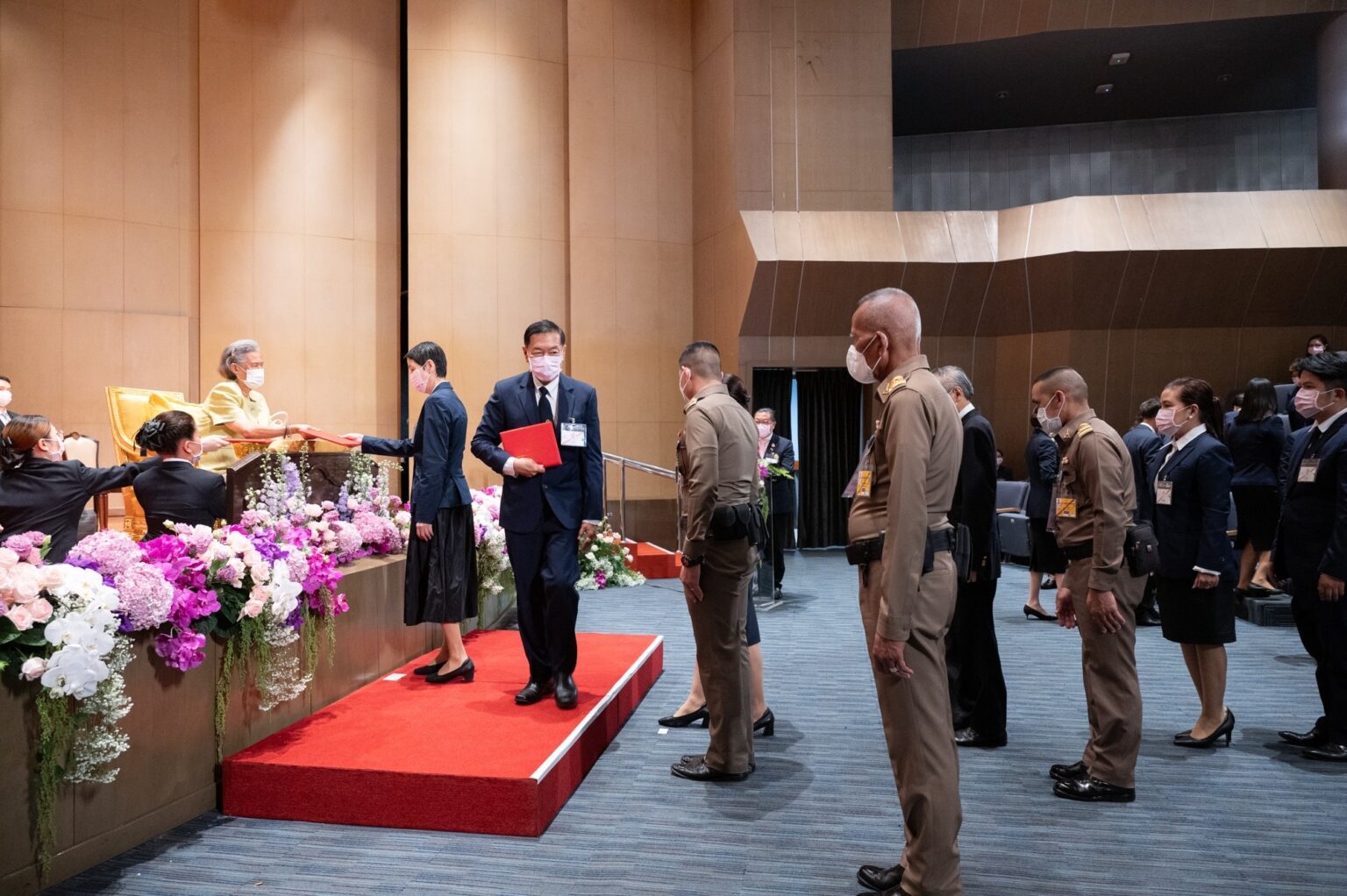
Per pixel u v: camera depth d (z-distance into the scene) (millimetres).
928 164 12609
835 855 2576
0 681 2184
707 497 2990
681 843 2654
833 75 9617
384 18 9719
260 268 9117
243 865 2475
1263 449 6203
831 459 10719
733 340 9695
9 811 2209
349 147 9477
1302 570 3580
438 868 2467
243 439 4328
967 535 2246
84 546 2605
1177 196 9297
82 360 8312
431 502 3715
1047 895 2336
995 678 3582
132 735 2578
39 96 8141
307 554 3295
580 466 3555
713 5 9961
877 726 3854
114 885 2350
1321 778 3229
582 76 10078
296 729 3184
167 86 8750
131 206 8547
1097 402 9695
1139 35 9734
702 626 3168
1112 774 2998
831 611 6598
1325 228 9086
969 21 9727
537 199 9992
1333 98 9398
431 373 3814
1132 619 3010
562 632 3424
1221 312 9516
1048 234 9305
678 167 10445
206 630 2793
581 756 3176
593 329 10047
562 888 2355
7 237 8023
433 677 3844
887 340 2223
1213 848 2635
